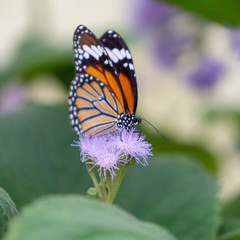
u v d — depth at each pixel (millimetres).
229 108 922
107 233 486
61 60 874
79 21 1300
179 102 917
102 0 1309
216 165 859
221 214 742
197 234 685
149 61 913
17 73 902
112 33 676
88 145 631
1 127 725
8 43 1252
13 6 1268
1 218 603
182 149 854
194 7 751
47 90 937
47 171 708
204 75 879
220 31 831
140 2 885
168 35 872
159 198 709
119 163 629
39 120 734
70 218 486
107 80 677
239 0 737
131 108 674
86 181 708
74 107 683
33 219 469
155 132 843
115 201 709
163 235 579
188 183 713
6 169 700
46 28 1032
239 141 870
